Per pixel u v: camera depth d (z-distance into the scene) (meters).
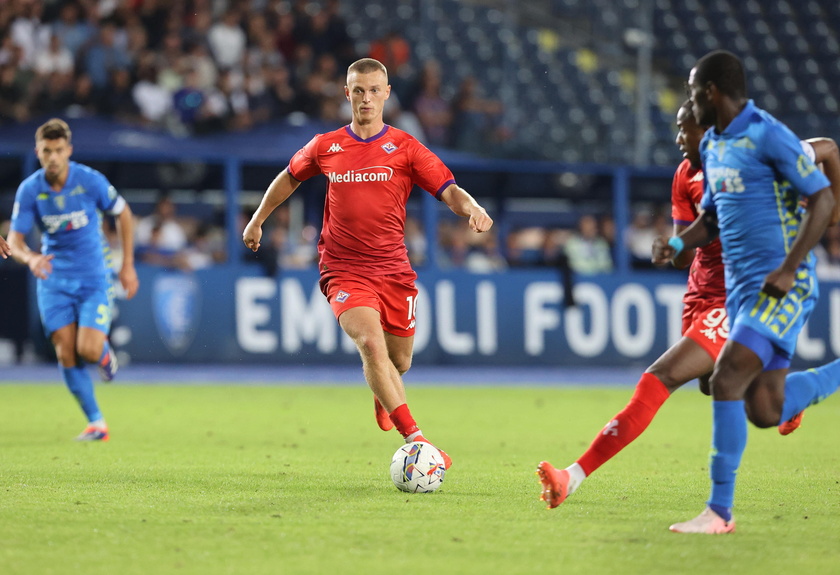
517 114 87.19
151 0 71.81
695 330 18.45
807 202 15.78
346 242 22.12
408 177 22.16
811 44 101.50
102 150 60.28
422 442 20.25
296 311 61.44
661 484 21.69
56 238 29.80
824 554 14.48
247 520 16.84
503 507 18.36
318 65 75.62
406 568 13.53
